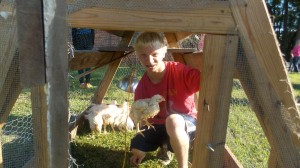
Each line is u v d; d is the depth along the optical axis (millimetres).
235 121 2748
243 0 1383
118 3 1403
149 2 1400
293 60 11281
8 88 1448
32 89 1302
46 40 1215
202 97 1560
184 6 1401
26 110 2912
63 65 1273
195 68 2354
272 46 1413
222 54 1459
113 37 4301
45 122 1305
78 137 3117
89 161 2621
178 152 1996
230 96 1502
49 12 1204
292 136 1492
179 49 2527
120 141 3037
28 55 1223
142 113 1889
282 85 1447
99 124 3193
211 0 1396
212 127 1551
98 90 3391
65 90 1299
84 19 1415
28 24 1200
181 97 2211
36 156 1371
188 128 2088
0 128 1500
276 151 1521
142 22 1419
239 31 1416
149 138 2326
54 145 1328
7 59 1406
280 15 21516
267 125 1503
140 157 2389
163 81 2223
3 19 1369
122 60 3400
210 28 1420
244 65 1458
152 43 2035
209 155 1582
